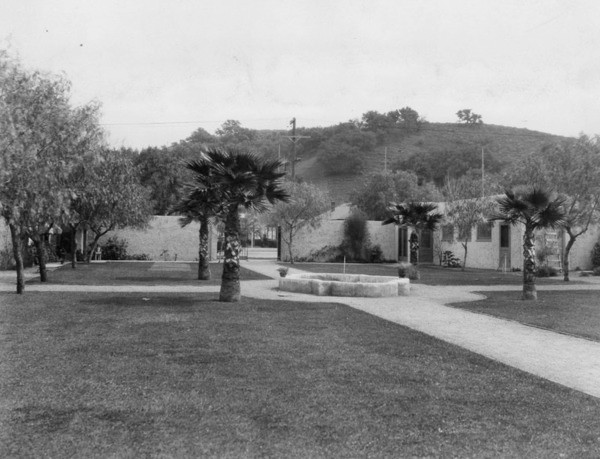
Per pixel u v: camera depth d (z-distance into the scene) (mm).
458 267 35906
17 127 12969
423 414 5852
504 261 31750
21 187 13711
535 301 16484
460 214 31234
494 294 18891
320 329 11016
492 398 6508
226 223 15453
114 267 30562
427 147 112812
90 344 9055
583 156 23547
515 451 4898
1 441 4953
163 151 57438
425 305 15703
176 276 24359
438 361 8398
